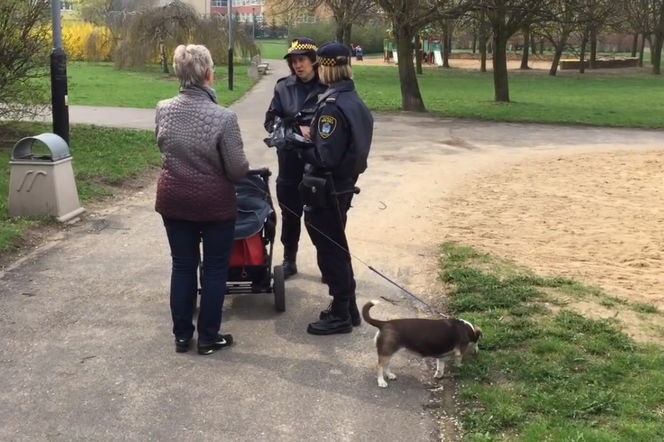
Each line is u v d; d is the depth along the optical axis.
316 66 5.84
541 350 4.73
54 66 10.95
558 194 11.25
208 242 4.67
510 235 8.41
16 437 3.72
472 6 23.97
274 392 4.26
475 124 21.48
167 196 4.56
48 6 12.83
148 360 4.66
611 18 32.75
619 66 63.47
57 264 6.60
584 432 3.63
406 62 24.77
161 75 40.12
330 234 4.93
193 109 4.48
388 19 25.22
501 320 5.30
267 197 5.54
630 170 13.81
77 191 9.09
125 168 11.42
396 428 3.88
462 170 13.27
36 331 5.08
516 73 53.03
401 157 14.65
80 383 4.32
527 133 19.62
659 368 4.45
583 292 6.04
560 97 33.16
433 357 4.33
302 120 5.81
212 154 4.47
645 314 5.55
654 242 8.26
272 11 31.06
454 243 7.82
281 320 5.41
